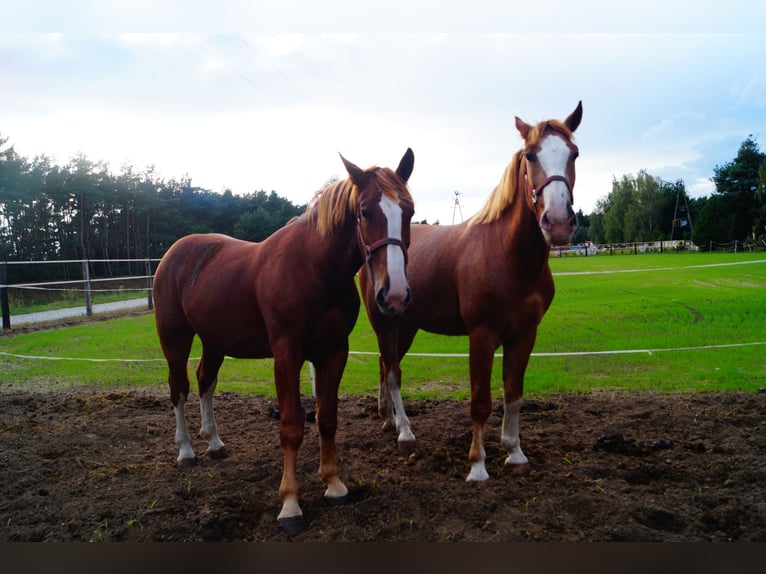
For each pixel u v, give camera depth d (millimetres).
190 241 4164
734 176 58156
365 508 3115
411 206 3004
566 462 3803
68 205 40406
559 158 3150
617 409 5129
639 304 12984
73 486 3564
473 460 3514
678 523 2926
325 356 3309
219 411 5547
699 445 3990
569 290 17219
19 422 5043
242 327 3490
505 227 3514
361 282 4781
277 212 59156
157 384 6902
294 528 2936
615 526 2854
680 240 63281
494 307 3502
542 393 5785
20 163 34031
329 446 3350
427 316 4273
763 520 2896
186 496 3410
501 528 2848
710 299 13305
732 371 6238
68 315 16188
